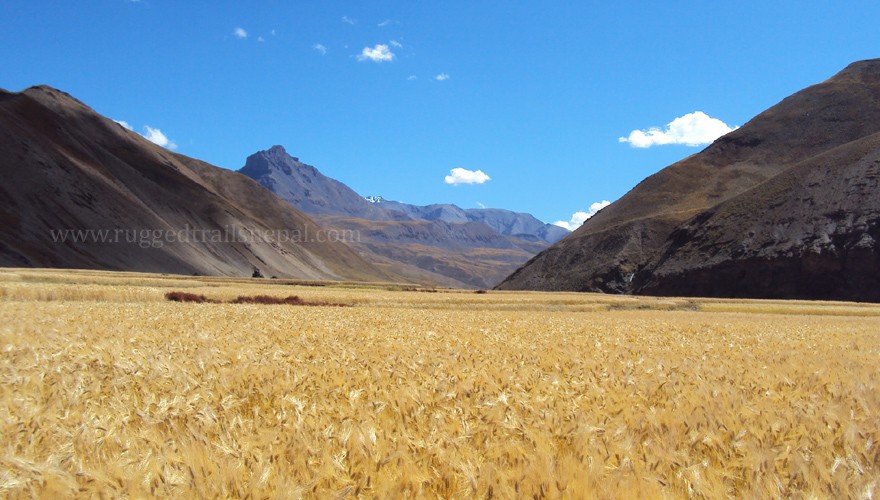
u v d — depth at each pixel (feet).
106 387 30.48
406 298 181.47
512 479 17.80
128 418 24.43
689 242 489.67
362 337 62.95
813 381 36.73
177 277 281.74
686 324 110.11
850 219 392.47
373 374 35.53
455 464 18.69
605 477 18.07
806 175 459.73
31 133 506.89
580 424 23.47
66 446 19.61
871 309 206.39
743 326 107.55
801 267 387.34
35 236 402.11
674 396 31.09
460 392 30.45
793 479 19.08
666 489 17.58
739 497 18.20
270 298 154.71
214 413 25.20
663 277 465.06
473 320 104.99
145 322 73.82
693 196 646.33
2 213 399.44
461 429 23.50
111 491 16.60
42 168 471.21
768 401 29.66
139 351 41.96
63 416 24.09
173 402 26.73
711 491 17.29
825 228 399.44
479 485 17.58
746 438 22.91
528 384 34.30
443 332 73.26
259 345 50.44
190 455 18.57
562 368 41.93
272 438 21.11
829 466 20.08
